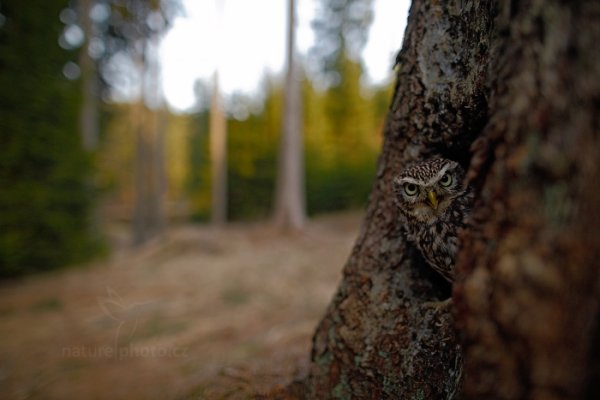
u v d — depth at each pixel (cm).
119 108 2148
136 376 387
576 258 89
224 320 546
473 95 170
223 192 1797
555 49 94
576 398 89
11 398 368
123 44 1722
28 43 856
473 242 112
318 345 229
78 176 952
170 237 1236
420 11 191
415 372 191
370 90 2198
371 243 221
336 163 2091
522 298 96
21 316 598
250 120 2225
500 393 99
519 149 100
